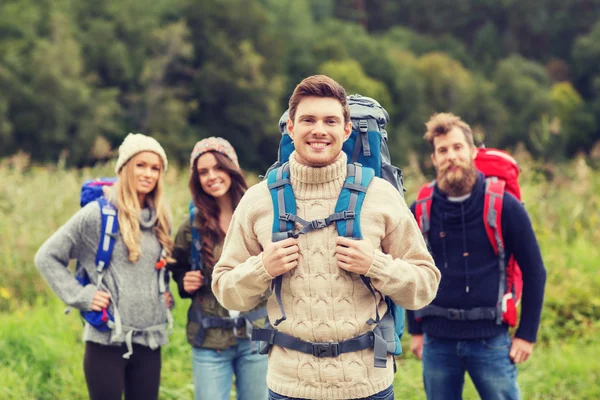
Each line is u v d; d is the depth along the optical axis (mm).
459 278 3740
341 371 2553
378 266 2488
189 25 62062
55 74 49625
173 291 6445
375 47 73750
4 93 48750
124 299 3793
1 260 7586
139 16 61594
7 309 7121
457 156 3738
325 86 2580
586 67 88188
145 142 3877
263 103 58812
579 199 9445
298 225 2582
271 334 2621
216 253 3967
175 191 8383
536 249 3701
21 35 54719
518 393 3795
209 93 58844
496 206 3689
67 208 8688
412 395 5363
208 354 3969
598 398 5305
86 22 59312
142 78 56594
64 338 5848
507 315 3689
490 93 70438
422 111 67875
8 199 8891
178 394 5238
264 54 63375
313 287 2547
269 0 76688
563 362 5719
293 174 2637
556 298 6777
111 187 3936
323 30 77250
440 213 3805
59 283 3775
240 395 4043
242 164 58750
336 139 2580
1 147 47312
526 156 10086
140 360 3895
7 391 5016
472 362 3777
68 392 5219
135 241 3826
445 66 73812
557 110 72188
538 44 101938
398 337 2756
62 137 49312
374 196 2615
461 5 106312
